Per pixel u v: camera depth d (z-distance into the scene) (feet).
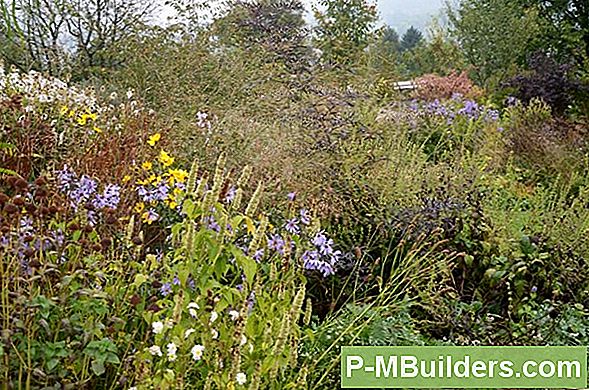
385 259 13.67
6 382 6.97
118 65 35.14
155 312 7.99
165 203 12.45
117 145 14.97
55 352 7.06
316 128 18.89
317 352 10.80
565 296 14.79
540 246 15.49
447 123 27.50
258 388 7.73
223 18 37.01
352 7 48.03
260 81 27.07
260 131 19.62
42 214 8.13
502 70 53.21
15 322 6.91
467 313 13.38
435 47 60.90
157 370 7.63
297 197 15.21
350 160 16.87
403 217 15.06
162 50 29.07
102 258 8.62
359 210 15.61
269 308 8.54
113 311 8.15
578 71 51.31
